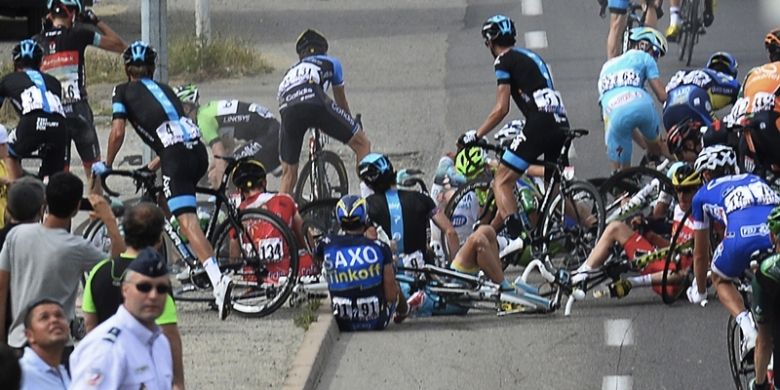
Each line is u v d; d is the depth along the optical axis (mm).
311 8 82625
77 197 26391
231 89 65688
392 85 65562
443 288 38250
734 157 33531
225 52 69125
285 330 36219
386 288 36750
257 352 34312
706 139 41188
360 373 33875
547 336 36500
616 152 46844
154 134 38219
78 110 47406
